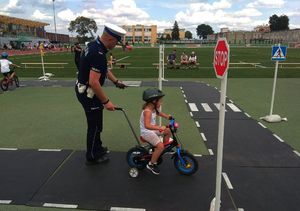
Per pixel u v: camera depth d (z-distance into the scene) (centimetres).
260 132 648
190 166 436
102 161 485
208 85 1341
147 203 375
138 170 447
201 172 454
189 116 788
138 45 8238
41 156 518
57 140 602
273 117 726
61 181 431
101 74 432
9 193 400
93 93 450
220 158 305
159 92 423
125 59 3209
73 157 512
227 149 551
